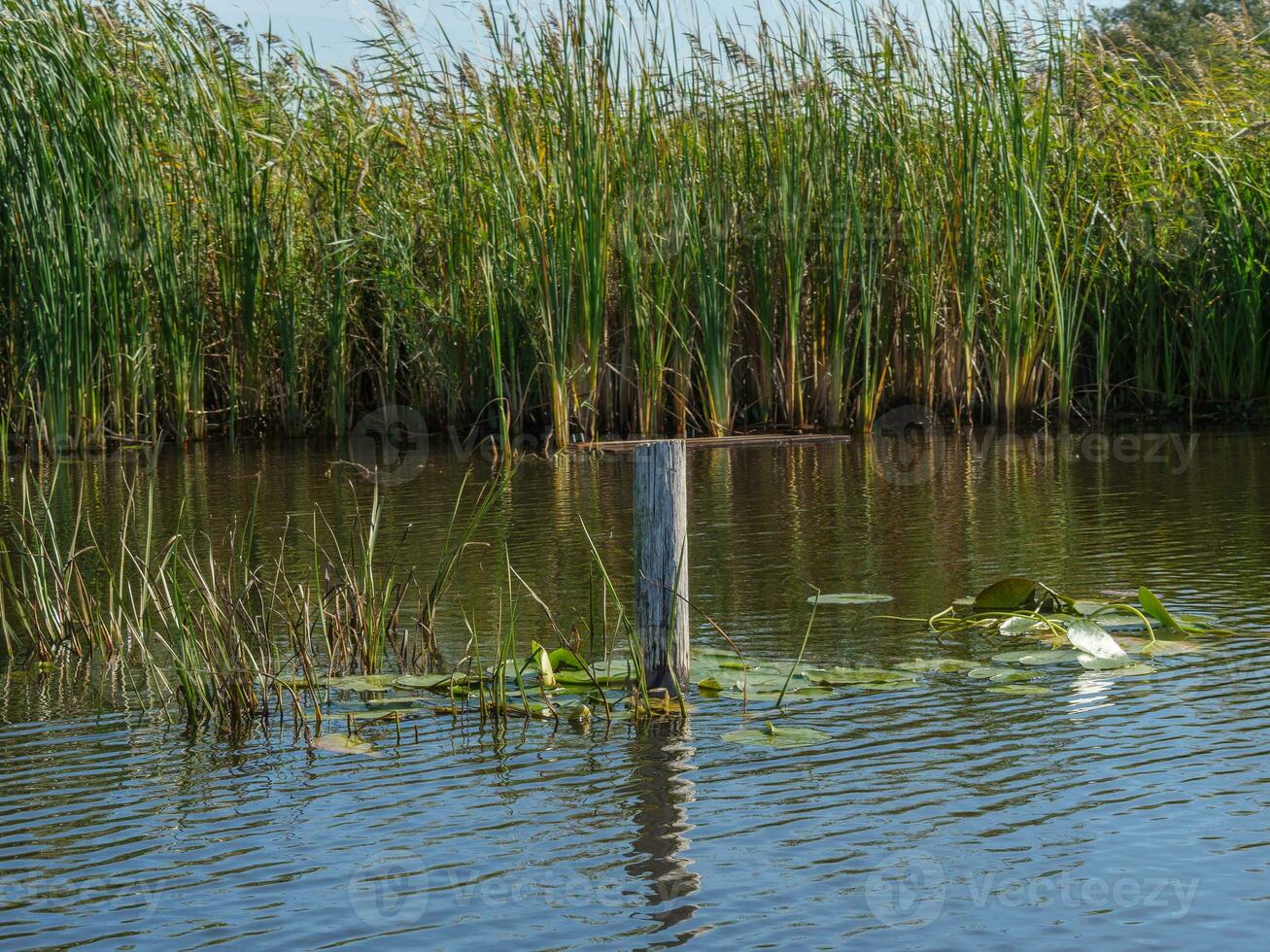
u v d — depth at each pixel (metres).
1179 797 5.09
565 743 5.91
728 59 17.47
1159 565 9.19
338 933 4.21
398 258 18.44
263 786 5.47
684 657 6.62
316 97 18.39
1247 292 18.03
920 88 18.09
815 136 17.97
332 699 6.67
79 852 4.85
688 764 5.61
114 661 7.48
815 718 6.16
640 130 17.20
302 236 19.22
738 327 18.77
